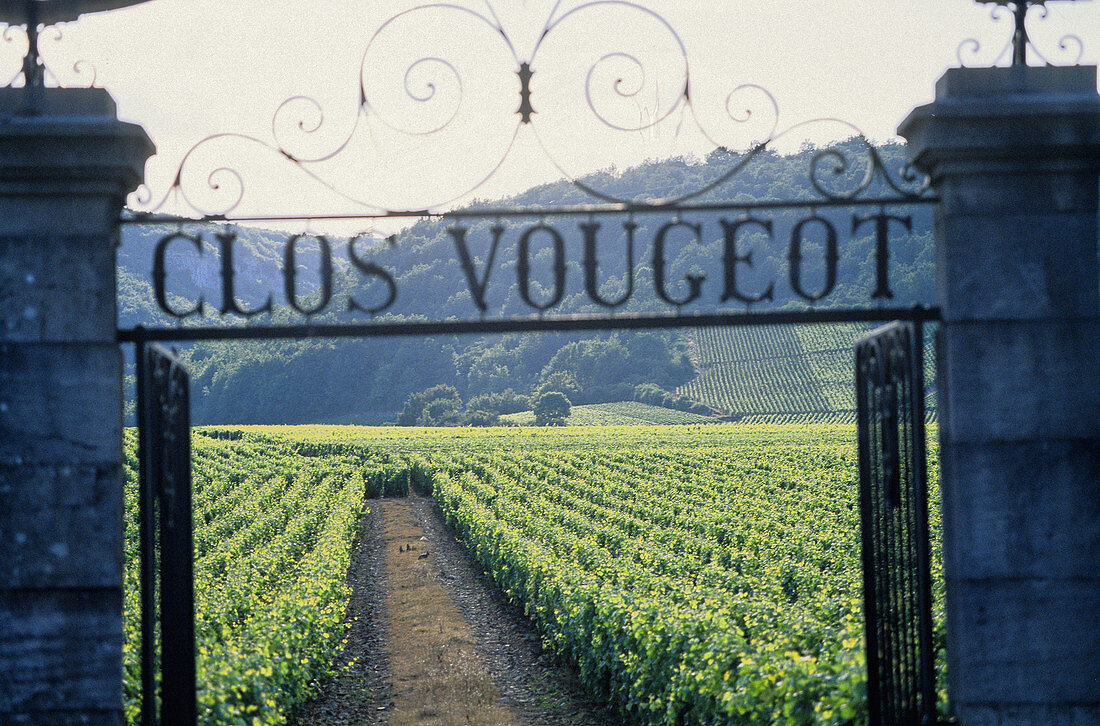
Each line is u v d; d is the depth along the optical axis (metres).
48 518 4.39
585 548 16.62
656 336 116.12
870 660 5.01
